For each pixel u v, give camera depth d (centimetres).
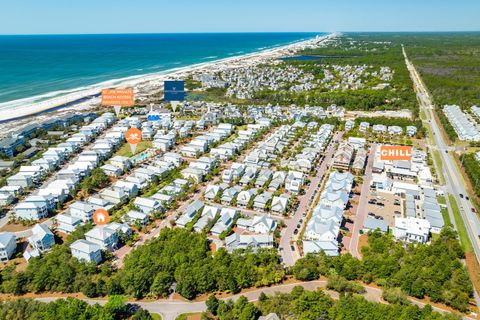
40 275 9488
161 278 9338
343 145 18975
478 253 11194
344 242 11831
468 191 15362
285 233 12319
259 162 17775
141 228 12438
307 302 8538
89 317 8194
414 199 14525
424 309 8275
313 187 15750
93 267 10031
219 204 14312
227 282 9425
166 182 15862
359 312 8169
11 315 8331
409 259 10388
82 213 12888
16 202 14288
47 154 17988
